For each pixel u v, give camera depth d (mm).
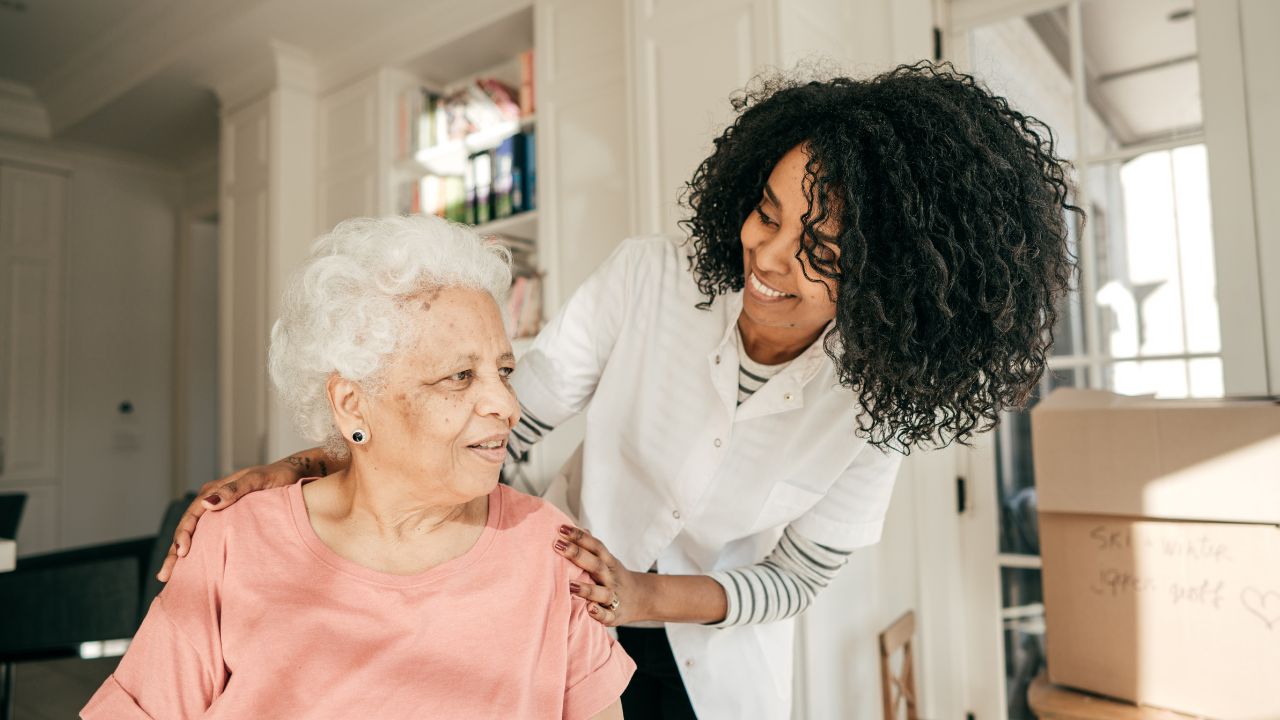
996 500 2238
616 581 931
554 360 1199
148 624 807
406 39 3453
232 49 3768
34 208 4812
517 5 3033
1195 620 1408
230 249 4059
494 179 3096
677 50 2230
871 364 873
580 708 884
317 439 877
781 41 2037
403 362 802
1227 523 1384
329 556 830
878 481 1148
